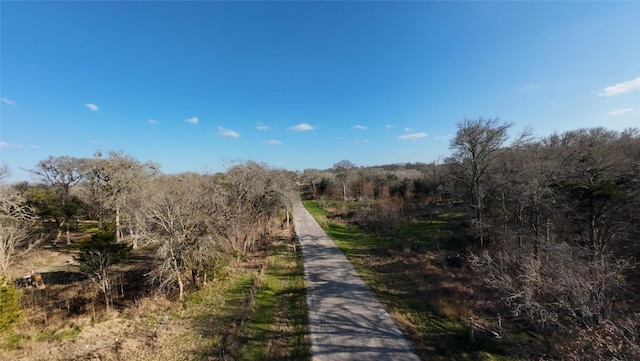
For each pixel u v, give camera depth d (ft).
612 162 57.93
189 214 61.00
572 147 72.95
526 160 67.00
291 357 38.75
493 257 62.54
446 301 52.03
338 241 105.81
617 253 54.39
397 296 56.70
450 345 40.01
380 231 115.24
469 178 84.74
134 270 81.10
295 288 62.49
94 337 46.88
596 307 30.96
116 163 106.63
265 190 94.02
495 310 47.83
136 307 57.00
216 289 63.46
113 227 67.36
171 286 64.18
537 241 51.60
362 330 44.62
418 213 137.59
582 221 55.36
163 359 39.70
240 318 49.49
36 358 41.78
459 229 102.42
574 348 31.76
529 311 40.52
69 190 124.47
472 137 79.05
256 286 62.75
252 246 97.04
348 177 233.76
